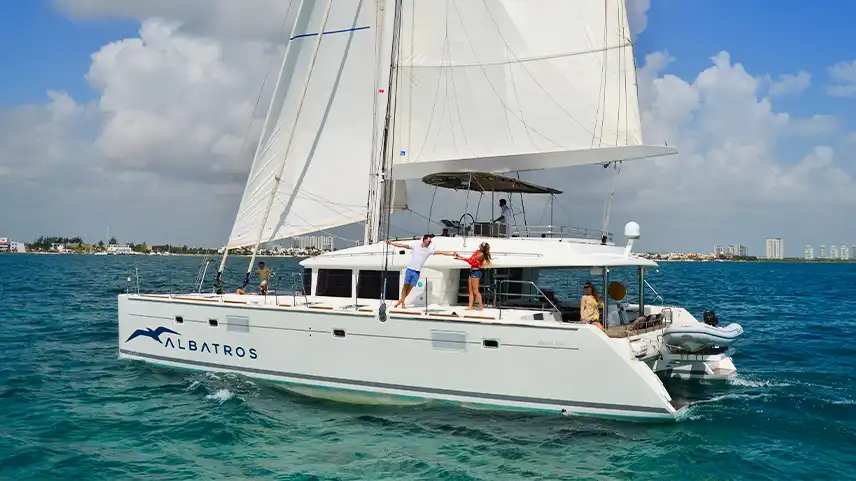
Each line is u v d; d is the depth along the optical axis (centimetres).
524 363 975
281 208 1388
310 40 1363
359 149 1337
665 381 1252
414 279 1102
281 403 1095
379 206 1293
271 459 849
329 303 1198
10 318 2223
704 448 884
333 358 1097
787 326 2269
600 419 959
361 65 1333
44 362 1430
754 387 1225
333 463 836
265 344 1163
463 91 1263
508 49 1241
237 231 1416
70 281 4138
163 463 832
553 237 1208
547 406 972
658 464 831
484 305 1182
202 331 1241
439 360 1021
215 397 1127
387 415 1028
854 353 1680
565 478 793
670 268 11419
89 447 887
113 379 1259
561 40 1214
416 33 1277
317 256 1287
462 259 1105
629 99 1173
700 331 1055
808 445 906
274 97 1380
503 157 1217
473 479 787
